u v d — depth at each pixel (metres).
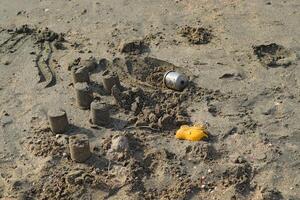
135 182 2.76
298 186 2.72
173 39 3.64
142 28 3.77
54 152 2.91
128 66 3.41
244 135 2.94
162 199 2.70
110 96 3.21
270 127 2.98
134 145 2.92
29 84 3.35
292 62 3.38
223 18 3.82
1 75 3.44
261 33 3.64
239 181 2.74
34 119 3.12
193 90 3.21
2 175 2.85
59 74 3.41
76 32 3.77
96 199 2.72
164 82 3.22
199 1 4.03
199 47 3.55
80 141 2.85
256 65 3.38
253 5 3.94
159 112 3.06
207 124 3.01
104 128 3.02
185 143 2.91
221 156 2.85
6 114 3.16
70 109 3.15
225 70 3.35
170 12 3.93
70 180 2.78
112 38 3.68
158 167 2.82
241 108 3.10
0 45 3.68
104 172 2.82
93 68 3.41
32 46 3.66
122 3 4.07
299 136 2.93
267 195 2.67
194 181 2.76
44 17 3.97
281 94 3.17
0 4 4.18
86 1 4.13
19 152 2.95
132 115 3.08
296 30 3.65
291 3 3.95
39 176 2.82
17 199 2.74
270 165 2.80
